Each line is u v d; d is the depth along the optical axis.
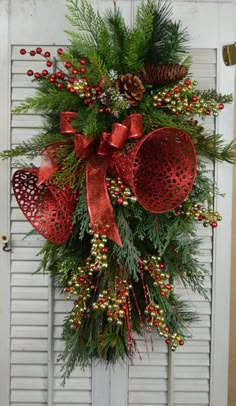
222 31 1.34
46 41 1.34
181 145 1.10
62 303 1.40
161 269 1.23
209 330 1.40
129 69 1.15
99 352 1.27
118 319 1.15
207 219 1.18
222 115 1.35
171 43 1.19
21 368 1.40
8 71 1.34
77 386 1.41
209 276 1.39
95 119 1.10
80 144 1.10
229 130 1.36
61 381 1.40
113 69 1.16
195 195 1.25
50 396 1.38
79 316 1.19
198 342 1.40
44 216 1.19
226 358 1.40
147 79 1.16
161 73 1.14
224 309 1.39
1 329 1.39
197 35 1.34
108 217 1.09
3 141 1.36
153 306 1.18
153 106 1.15
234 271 1.47
